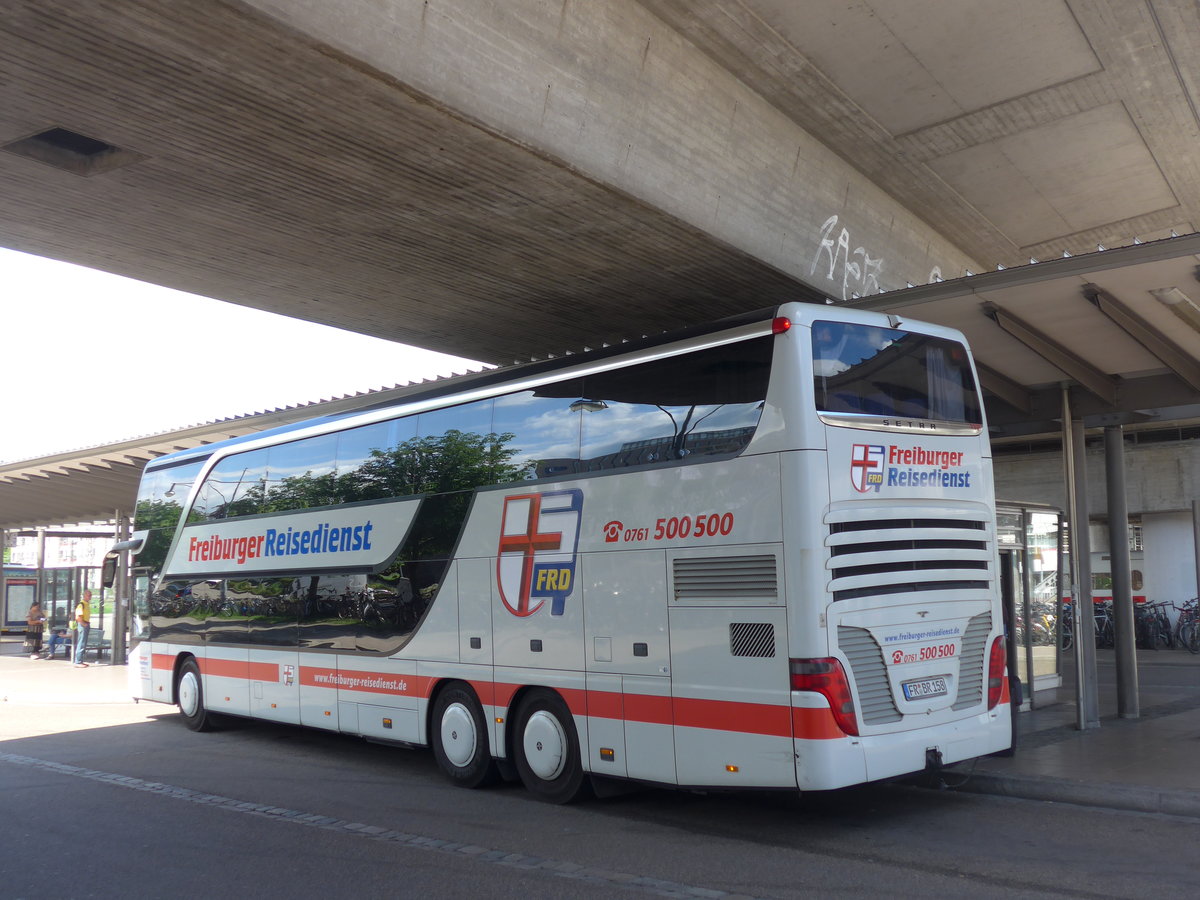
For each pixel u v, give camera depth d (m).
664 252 12.89
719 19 11.61
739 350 8.33
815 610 7.61
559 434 9.88
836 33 12.19
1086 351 12.05
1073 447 13.33
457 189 10.85
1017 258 20.50
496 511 10.44
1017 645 14.66
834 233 15.34
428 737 11.20
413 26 8.73
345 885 7.18
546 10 10.02
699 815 9.13
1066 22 12.44
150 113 9.16
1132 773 9.72
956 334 9.20
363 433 12.67
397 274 13.70
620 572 9.01
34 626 33.59
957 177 16.53
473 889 6.98
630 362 9.25
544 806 9.69
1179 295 10.08
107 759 13.29
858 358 8.32
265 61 8.27
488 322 16.14
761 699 7.81
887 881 6.86
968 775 9.73
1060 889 6.57
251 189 10.84
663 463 8.76
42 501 29.55
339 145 9.79
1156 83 13.98
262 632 14.10
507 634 10.16
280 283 14.19
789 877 7.04
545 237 12.27
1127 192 17.55
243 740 14.92
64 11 7.50
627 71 11.09
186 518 16.52
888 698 8.02
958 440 8.95
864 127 14.57
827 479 7.82
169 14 7.58
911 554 8.30
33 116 9.20
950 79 13.52
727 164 12.78
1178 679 19.58
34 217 11.72
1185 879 6.75
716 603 8.19
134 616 17.75
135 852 8.28
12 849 8.48
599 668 9.12
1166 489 26.05
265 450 14.71
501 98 9.59
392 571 11.81
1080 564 13.06
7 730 16.45
